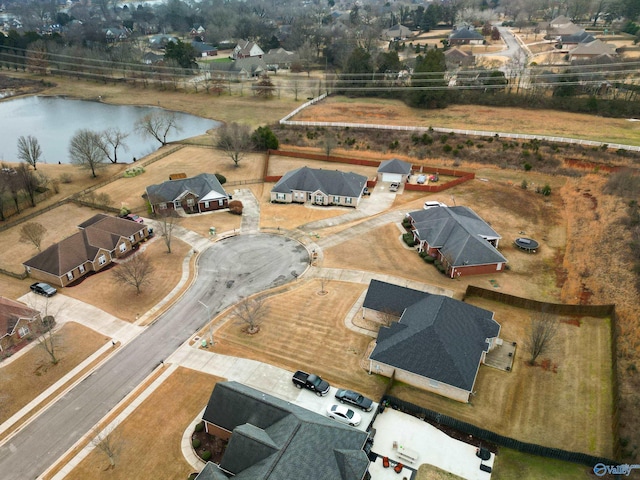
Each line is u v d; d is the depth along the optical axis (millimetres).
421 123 106125
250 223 68750
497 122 102500
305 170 75562
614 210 63281
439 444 34062
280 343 44500
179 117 127750
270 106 128750
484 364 41188
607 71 114625
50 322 47438
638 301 45969
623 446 32594
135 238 62812
